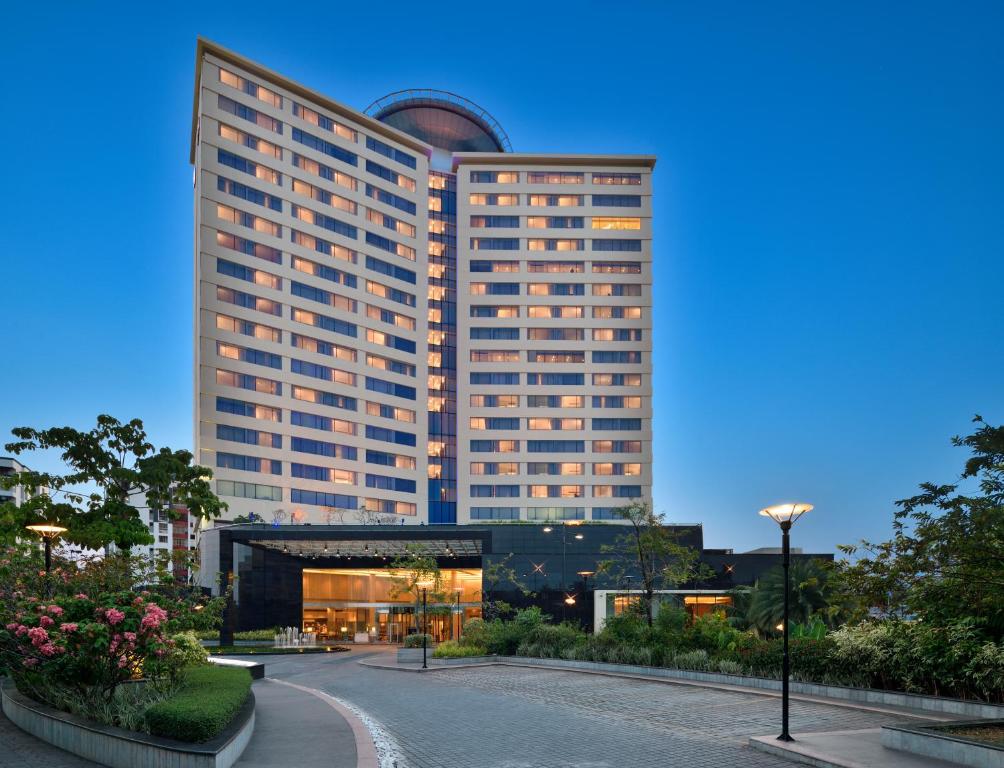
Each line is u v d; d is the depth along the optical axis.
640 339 110.19
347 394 96.12
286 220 93.38
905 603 15.20
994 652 17.47
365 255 100.50
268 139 93.31
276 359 90.31
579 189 112.56
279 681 32.44
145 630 16.02
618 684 27.06
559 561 63.78
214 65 90.00
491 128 135.75
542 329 109.62
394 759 14.27
